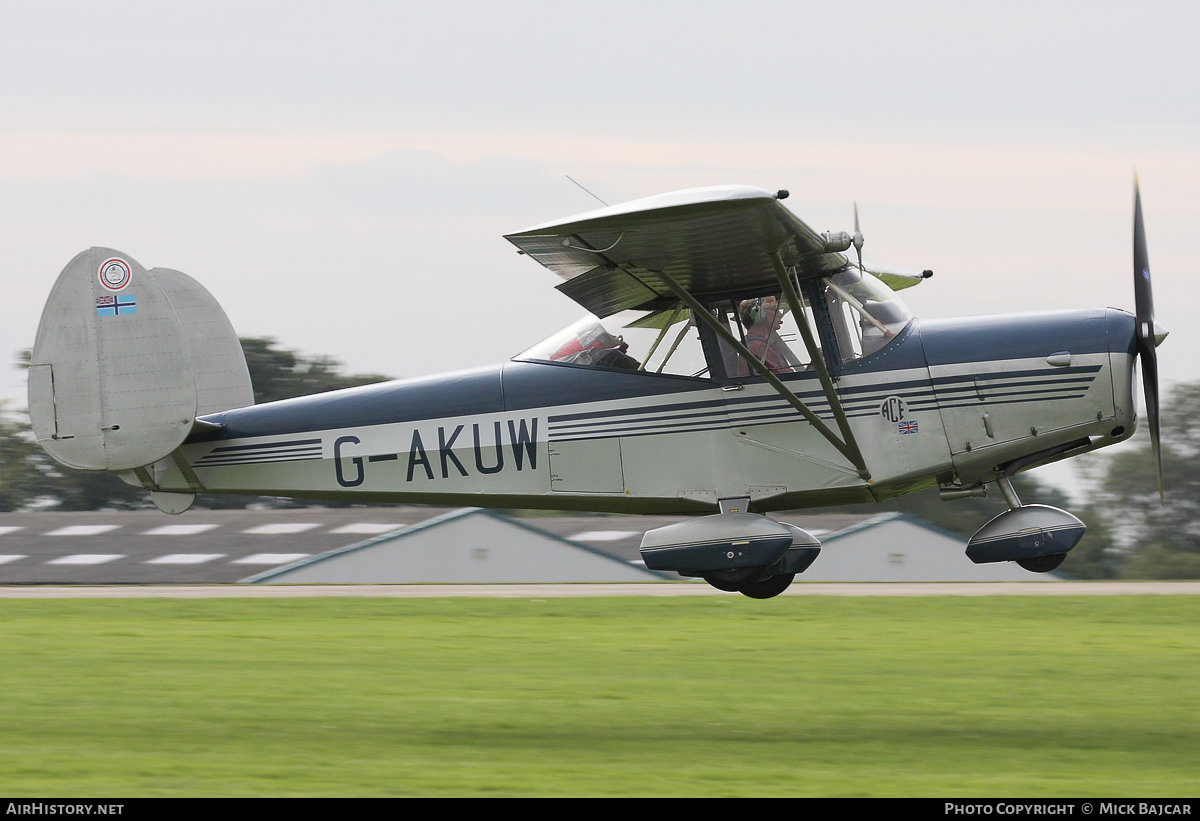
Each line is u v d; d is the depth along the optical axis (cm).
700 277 3231
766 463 3306
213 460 3728
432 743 2372
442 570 9862
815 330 3284
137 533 10512
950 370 3259
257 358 16838
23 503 17600
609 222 2822
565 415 3438
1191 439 16988
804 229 2938
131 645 3756
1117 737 2414
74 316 3547
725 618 4444
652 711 2656
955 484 3397
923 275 3966
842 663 3297
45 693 2891
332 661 3381
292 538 10381
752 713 2628
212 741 2391
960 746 2341
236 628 4228
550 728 2491
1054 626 4169
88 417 3541
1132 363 3259
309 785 2058
